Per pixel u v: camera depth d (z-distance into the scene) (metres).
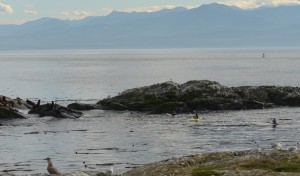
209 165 51.56
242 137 93.12
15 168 70.81
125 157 77.38
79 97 177.12
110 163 73.12
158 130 103.12
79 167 71.00
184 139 92.12
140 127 107.44
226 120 114.81
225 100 132.88
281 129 101.81
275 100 139.88
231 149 81.69
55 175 43.41
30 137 96.62
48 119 119.94
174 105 128.62
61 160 75.88
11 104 135.88
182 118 119.69
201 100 131.62
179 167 52.44
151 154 79.25
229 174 43.38
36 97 178.25
